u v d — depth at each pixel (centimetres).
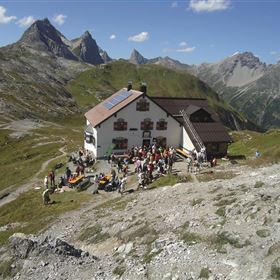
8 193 5734
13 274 2570
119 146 6700
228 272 1917
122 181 4562
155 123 6838
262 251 1992
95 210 3959
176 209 3042
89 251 2892
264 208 2419
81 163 6122
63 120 18188
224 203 2808
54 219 3991
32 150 9744
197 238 2375
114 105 6988
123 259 2470
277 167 4103
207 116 6962
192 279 1961
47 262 2591
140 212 3338
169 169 5181
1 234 3934
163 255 2302
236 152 8281
